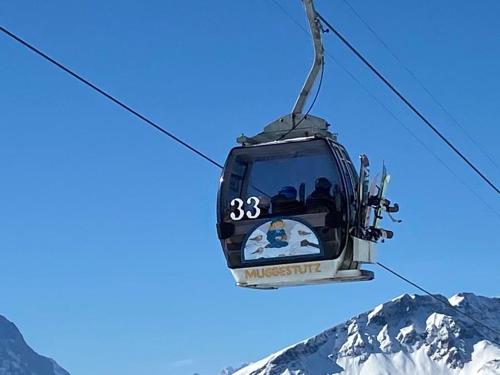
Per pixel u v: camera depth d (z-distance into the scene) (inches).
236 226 725.9
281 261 716.7
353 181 725.3
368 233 730.8
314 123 735.1
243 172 728.3
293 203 714.2
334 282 725.3
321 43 720.3
